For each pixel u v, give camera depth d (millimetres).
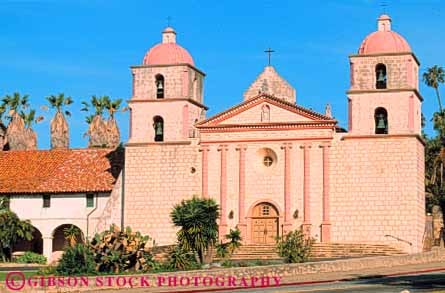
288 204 78000
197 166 80188
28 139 121312
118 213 82062
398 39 77938
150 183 80812
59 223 86250
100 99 129625
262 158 79625
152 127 81750
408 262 67750
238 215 78875
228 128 79875
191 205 65062
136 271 58562
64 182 87312
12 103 121688
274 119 79250
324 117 77688
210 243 65125
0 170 90938
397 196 75562
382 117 77312
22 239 87875
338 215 76688
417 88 79250
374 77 77625
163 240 79750
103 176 87250
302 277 58406
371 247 74625
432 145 102875
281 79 82625
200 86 84875
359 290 48688
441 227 85938
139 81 82500
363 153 76750
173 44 83312
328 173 77312
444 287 49531
